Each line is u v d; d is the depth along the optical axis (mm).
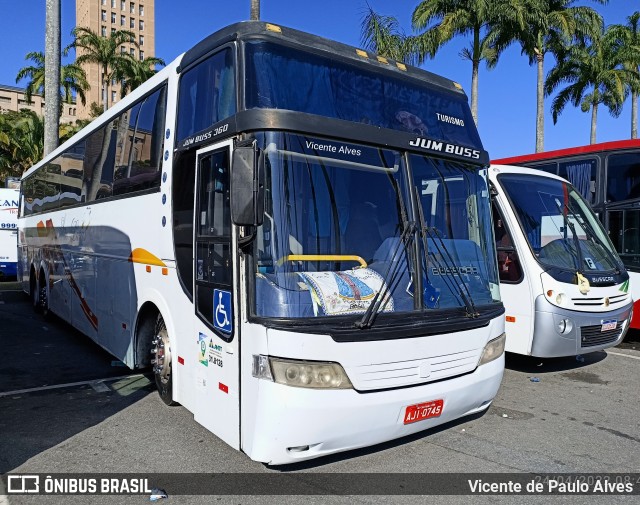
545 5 23016
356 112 4473
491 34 23000
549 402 6258
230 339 4039
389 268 4160
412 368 3996
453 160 4895
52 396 6223
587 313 7059
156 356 5777
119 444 4852
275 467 4371
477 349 4465
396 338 3908
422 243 4371
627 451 4863
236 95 4109
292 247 3832
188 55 5148
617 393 6645
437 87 5207
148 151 5922
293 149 3941
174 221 5137
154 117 5844
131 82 34625
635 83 29734
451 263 4543
